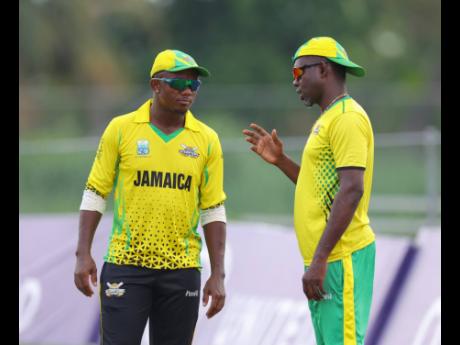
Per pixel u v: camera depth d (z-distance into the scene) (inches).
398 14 3880.4
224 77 3430.1
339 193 795.4
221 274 871.7
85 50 3462.1
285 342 1188.5
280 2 3513.8
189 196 854.5
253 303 1238.3
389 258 1205.1
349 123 802.2
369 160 823.7
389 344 1151.6
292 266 1246.3
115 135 850.1
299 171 911.7
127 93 2935.5
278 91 3034.0
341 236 796.6
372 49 3698.3
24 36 3351.4
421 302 1163.3
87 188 861.8
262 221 1624.0
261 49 3474.4
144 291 850.1
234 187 2117.4
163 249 848.3
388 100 2923.2
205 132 864.9
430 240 1200.2
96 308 1306.6
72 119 2827.3
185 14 3545.8
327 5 3585.1
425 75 3777.1
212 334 1232.2
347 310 810.8
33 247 1381.6
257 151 916.0
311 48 837.8
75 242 1373.0
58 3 3457.2
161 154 846.5
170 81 836.6
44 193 2148.1
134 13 3572.8
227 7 3526.1
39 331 1314.0
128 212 849.5
